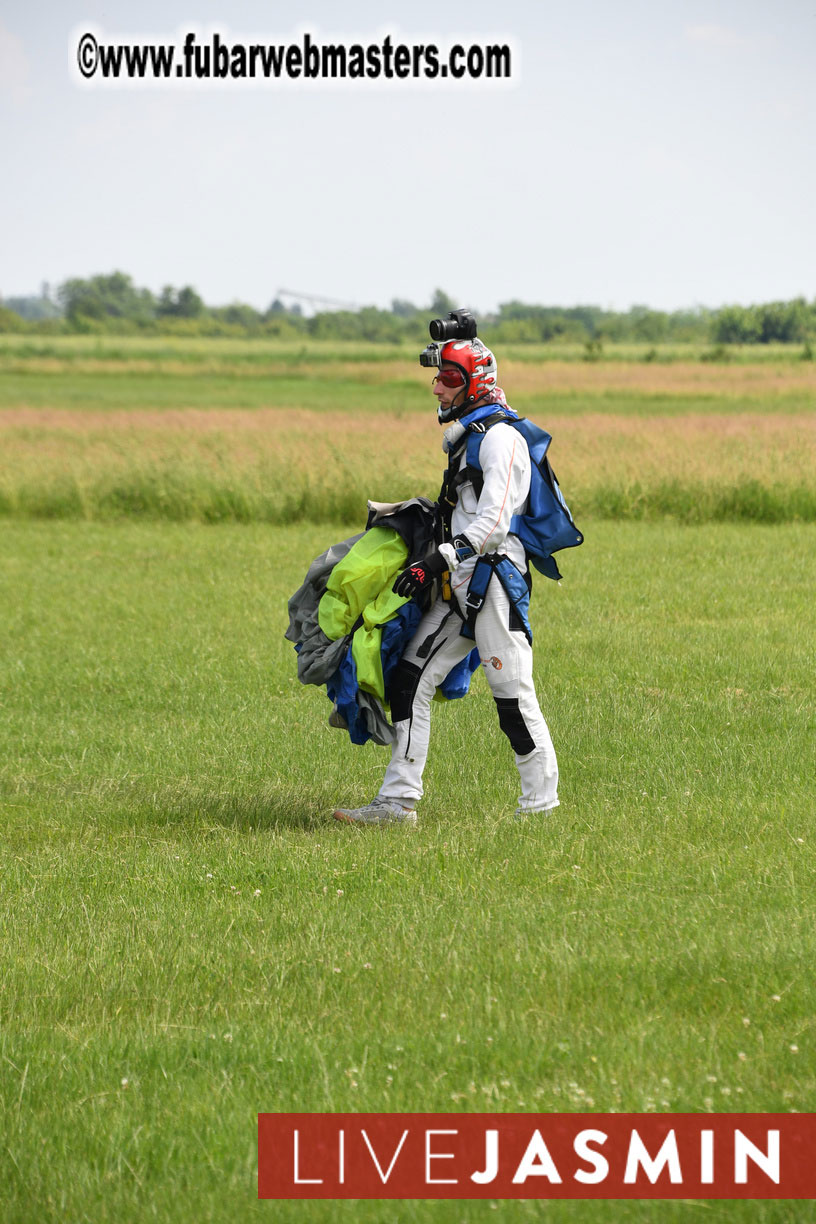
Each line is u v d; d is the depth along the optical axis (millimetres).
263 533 55312
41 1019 12234
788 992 11773
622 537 50250
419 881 15500
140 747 23422
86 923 14562
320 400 159000
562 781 20078
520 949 12977
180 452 69062
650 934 13258
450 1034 11242
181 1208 9031
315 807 19750
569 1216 8828
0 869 17031
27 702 27141
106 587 41531
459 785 20219
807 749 21312
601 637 31281
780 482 57062
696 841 16656
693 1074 10500
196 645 32031
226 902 15195
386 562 17844
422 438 73562
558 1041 11047
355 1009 12016
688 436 71750
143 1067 11008
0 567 46625
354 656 17719
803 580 40000
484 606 17344
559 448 67188
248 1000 12328
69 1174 9453
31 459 69562
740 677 26938
